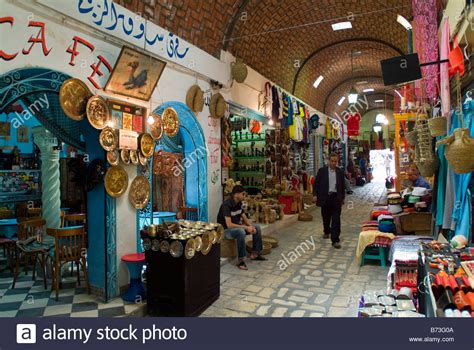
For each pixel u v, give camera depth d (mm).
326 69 13359
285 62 10320
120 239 4117
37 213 6672
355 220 9422
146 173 4590
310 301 4000
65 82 3441
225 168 7191
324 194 6895
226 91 7023
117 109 4074
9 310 3676
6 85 3049
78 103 3611
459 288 1962
